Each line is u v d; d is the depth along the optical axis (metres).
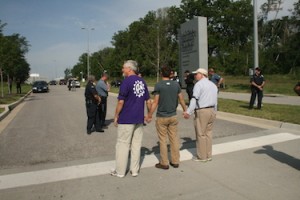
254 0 14.62
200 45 17.42
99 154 7.28
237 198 4.59
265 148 7.32
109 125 11.35
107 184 5.34
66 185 5.38
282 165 6.03
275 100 19.52
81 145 8.24
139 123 5.64
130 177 5.64
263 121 10.66
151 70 63.72
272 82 42.56
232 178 5.41
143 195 4.82
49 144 8.52
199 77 6.40
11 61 27.73
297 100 19.41
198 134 6.36
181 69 19.50
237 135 8.86
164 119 5.94
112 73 72.56
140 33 69.44
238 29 62.56
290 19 63.12
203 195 4.74
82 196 4.88
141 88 5.62
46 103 22.84
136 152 5.70
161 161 6.06
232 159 6.53
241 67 54.88
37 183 5.54
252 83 13.45
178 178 5.50
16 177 5.89
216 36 63.72
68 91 42.78
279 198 4.55
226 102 17.41
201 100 6.26
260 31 60.62
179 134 9.32
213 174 5.64
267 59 59.09
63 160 6.90
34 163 6.77
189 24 18.31
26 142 8.91
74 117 14.02
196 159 6.49
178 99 6.18
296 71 55.66
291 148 7.26
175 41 66.62
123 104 5.54
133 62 5.70
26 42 58.69
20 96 30.22
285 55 63.09
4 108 17.50
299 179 5.28
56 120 13.29
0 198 4.94
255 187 4.98
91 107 9.67
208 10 62.50
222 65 60.53
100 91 10.58
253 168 5.90
